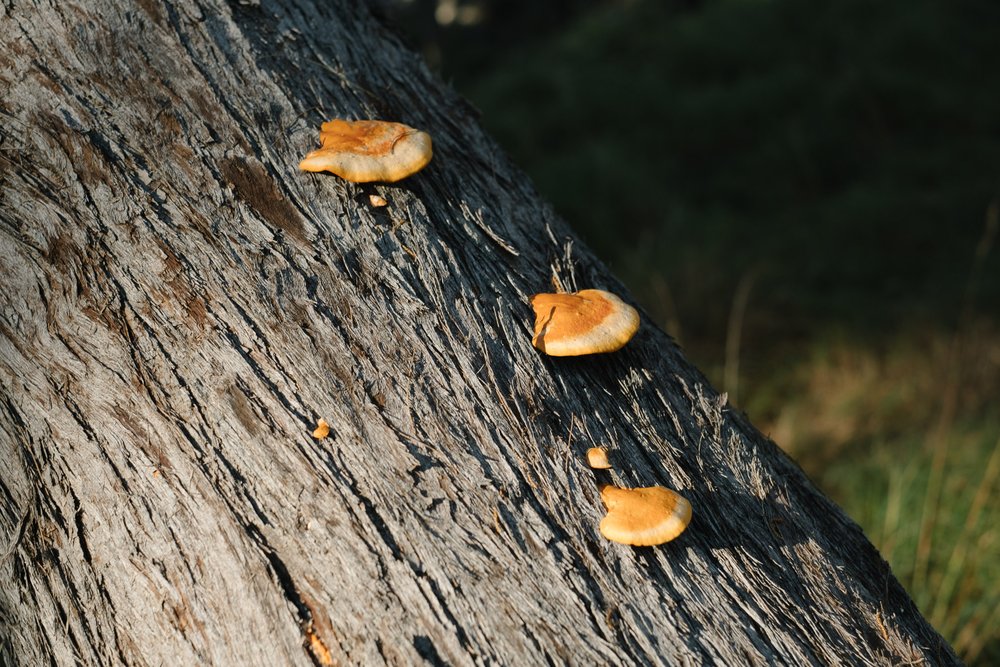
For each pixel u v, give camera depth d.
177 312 0.95
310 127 1.00
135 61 0.99
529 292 1.00
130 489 0.93
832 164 3.04
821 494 1.03
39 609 0.94
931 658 0.95
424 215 0.99
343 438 0.93
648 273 2.44
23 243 0.97
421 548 0.91
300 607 0.90
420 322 0.96
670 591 0.91
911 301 2.32
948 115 3.14
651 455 0.96
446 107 1.08
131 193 0.97
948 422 1.83
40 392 0.95
